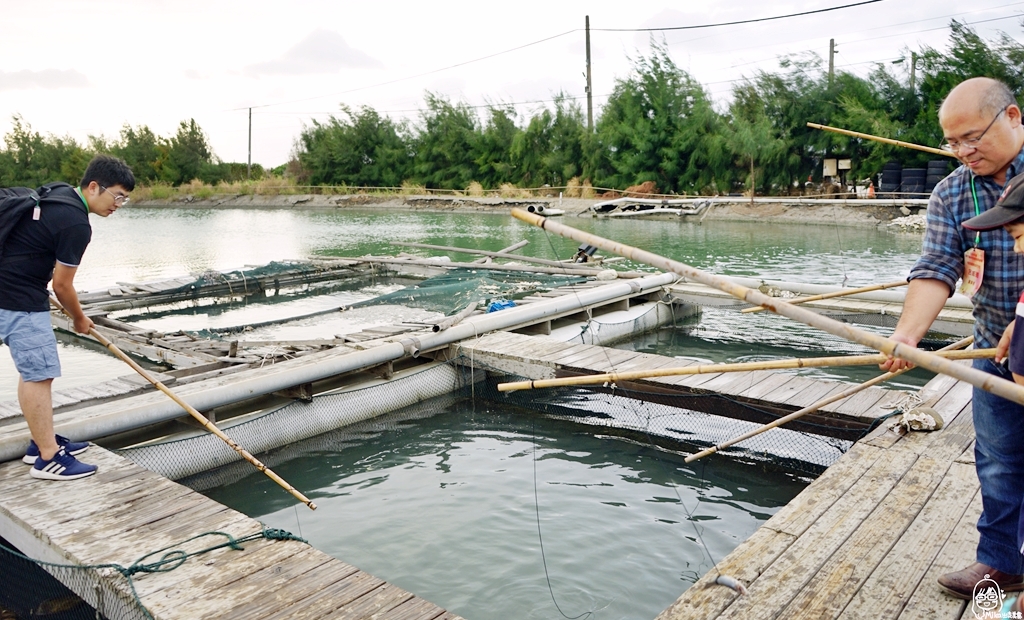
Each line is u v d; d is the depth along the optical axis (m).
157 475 4.92
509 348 8.06
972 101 2.63
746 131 29.70
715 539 4.88
